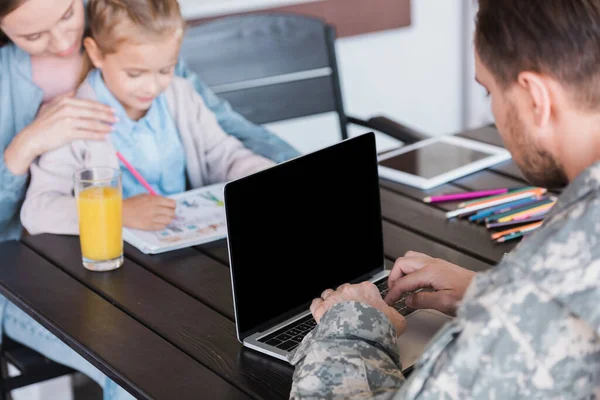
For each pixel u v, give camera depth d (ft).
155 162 6.68
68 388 7.51
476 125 11.49
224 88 7.34
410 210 5.52
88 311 4.44
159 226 5.38
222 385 3.72
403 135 7.34
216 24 7.23
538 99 2.83
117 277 4.82
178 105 6.79
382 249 4.72
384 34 10.46
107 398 5.42
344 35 9.91
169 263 4.98
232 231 3.91
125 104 6.49
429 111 11.23
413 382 2.72
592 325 2.48
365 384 3.30
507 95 2.95
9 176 6.11
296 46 7.67
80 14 6.16
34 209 6.04
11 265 5.03
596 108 2.78
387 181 5.99
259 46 7.48
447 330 2.66
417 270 4.15
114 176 4.90
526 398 2.60
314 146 10.27
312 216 4.31
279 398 3.62
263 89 7.54
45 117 6.20
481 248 4.97
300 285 4.29
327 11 9.68
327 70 7.84
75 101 6.26
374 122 7.59
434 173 5.98
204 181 7.00
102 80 6.38
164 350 4.03
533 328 2.56
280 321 4.20
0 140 6.15
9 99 6.12
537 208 5.38
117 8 6.26
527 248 2.64
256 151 7.09
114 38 6.30
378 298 3.97
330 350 3.41
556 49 2.73
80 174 4.99
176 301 4.52
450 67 11.21
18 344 6.53
